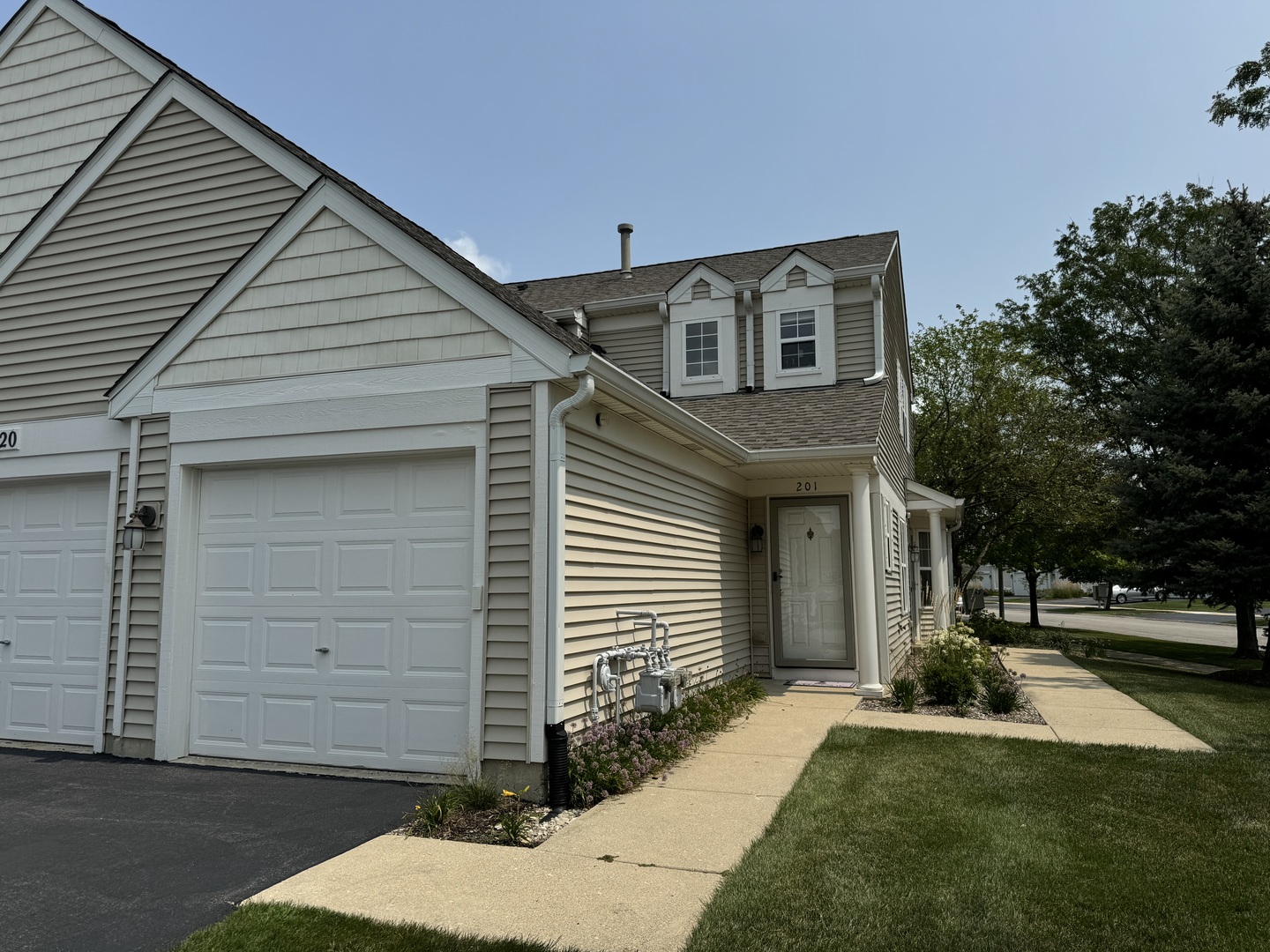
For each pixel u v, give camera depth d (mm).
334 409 6266
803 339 13312
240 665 6551
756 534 11297
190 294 7664
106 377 7770
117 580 7027
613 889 3893
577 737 5801
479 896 3811
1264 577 12742
